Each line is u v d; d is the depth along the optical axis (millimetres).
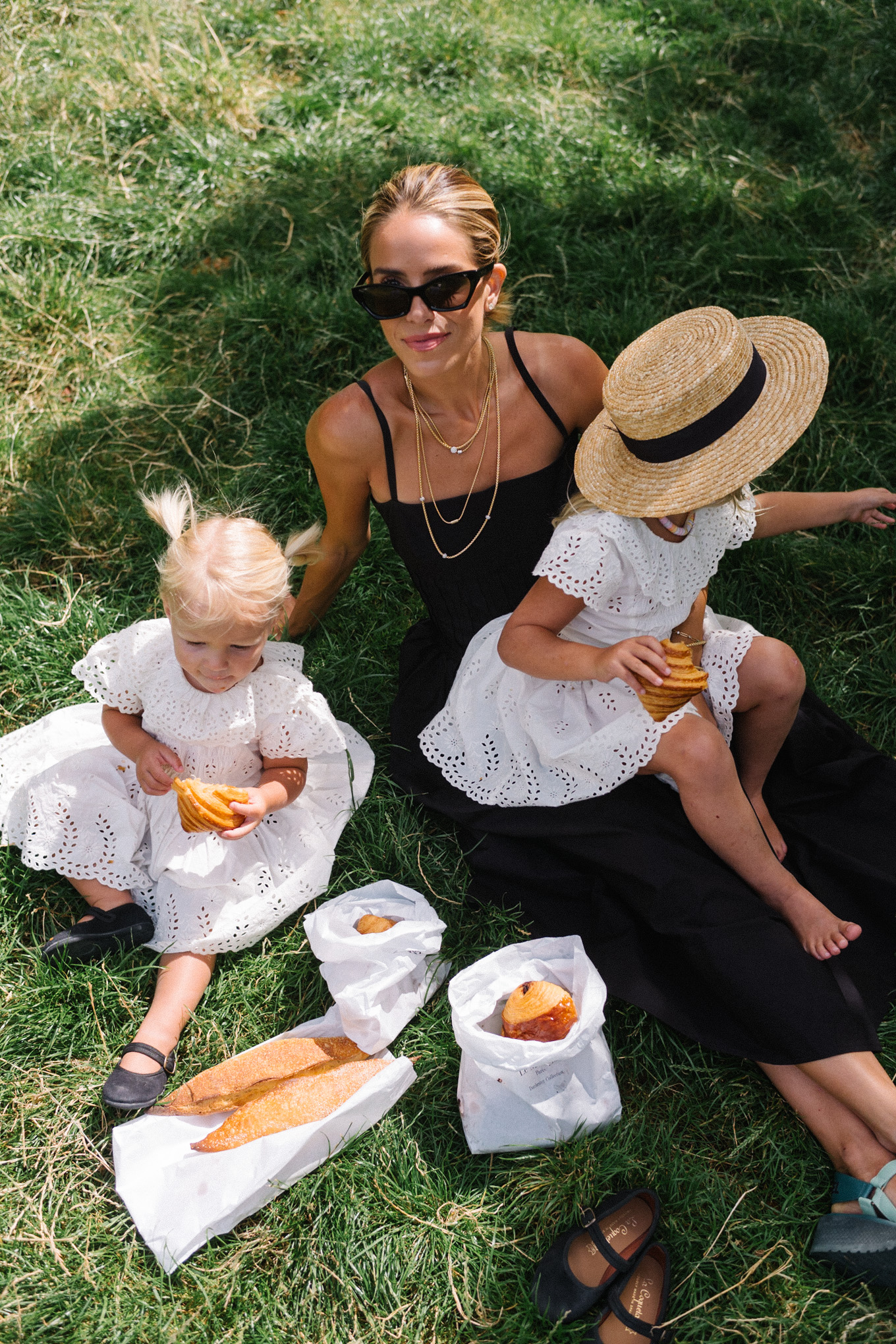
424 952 2428
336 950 2410
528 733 2506
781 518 2715
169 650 2520
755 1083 2320
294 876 2596
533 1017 2174
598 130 4445
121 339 3887
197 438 3639
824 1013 2139
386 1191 2199
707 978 2246
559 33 4812
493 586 2727
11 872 2664
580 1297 2010
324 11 4918
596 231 4121
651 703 2174
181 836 2549
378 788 2832
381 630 3197
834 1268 2076
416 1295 2094
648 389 2105
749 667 2465
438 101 4629
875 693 3012
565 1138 2227
